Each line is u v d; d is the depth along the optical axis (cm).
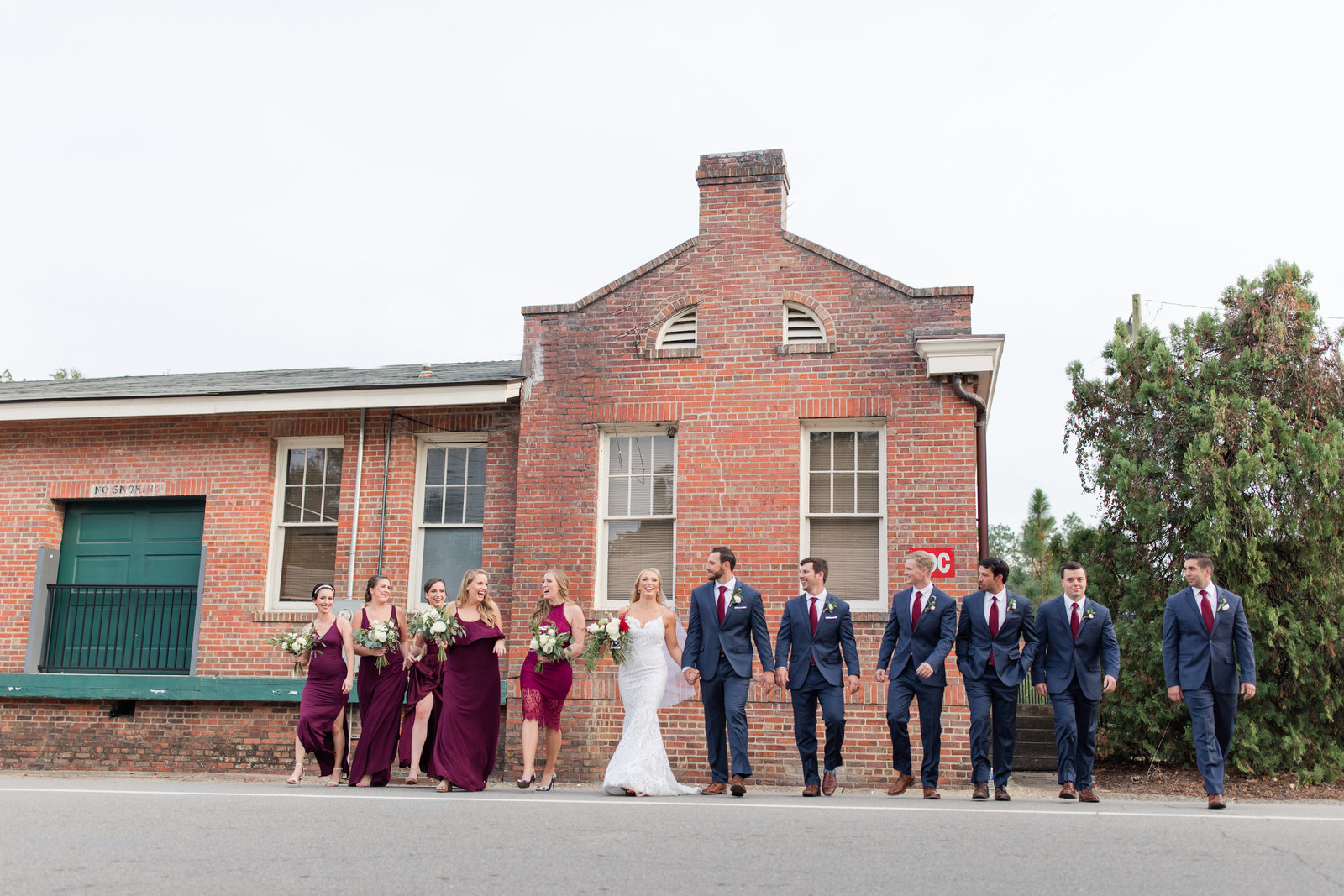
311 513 1358
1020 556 4978
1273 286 1275
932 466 1157
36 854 491
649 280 1256
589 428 1236
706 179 1266
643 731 872
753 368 1212
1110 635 855
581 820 611
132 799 696
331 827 571
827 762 883
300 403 1283
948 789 1076
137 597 1369
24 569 1384
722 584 901
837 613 898
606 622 880
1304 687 1163
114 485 1384
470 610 925
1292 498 1173
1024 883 441
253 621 1315
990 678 871
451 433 1332
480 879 440
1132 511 1236
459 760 881
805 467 1198
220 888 423
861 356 1193
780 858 487
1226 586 1184
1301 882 451
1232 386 1245
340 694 981
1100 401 1332
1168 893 427
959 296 1184
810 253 1227
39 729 1320
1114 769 1227
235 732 1278
